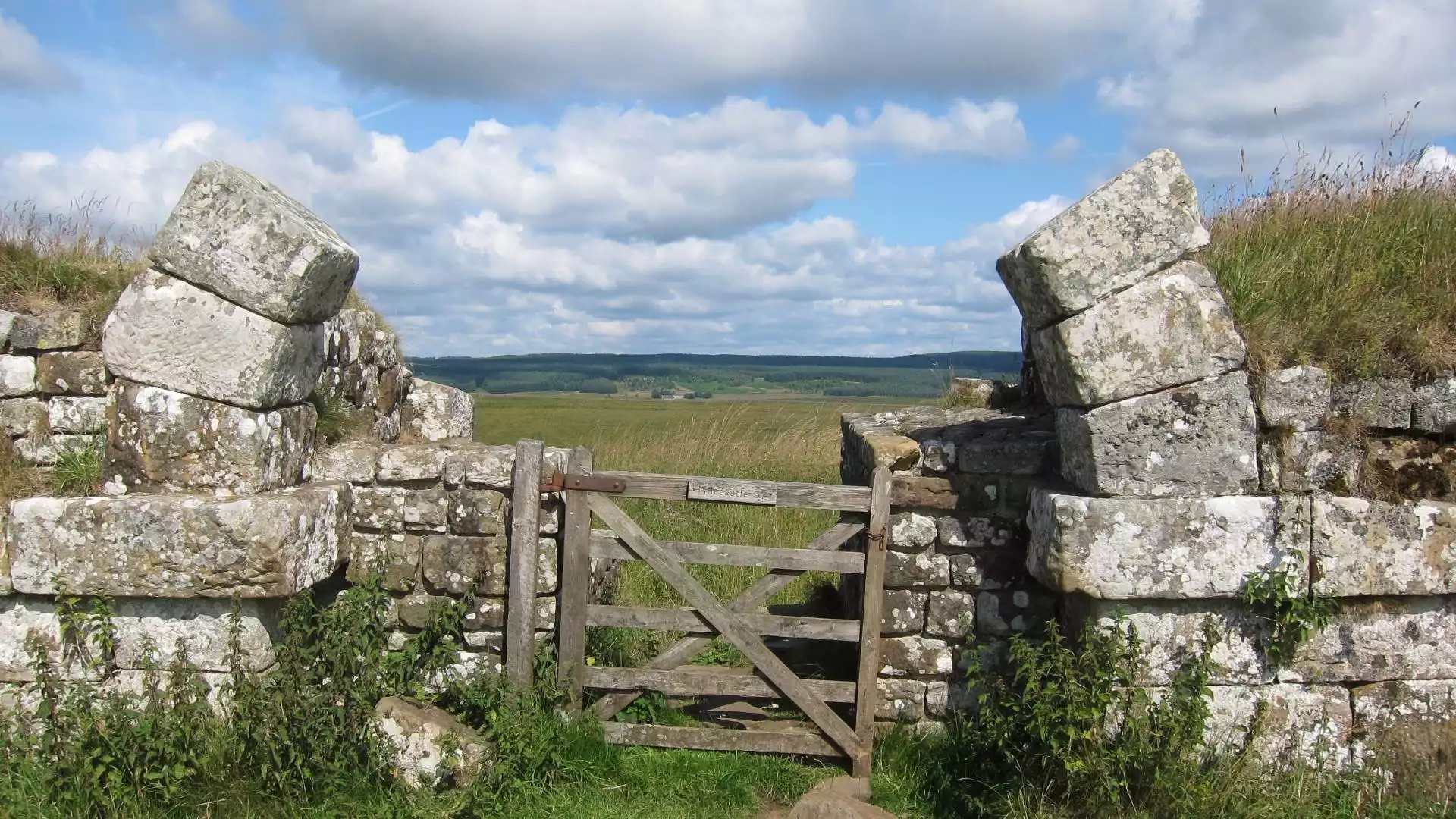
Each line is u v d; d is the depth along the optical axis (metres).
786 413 13.23
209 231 4.43
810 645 5.97
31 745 4.29
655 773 4.89
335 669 4.41
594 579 5.88
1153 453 4.33
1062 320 4.39
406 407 7.67
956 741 4.90
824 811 4.20
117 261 6.74
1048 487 4.76
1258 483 4.39
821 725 5.00
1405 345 4.55
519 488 4.91
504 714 4.62
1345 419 4.48
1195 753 4.37
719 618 5.00
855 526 5.03
